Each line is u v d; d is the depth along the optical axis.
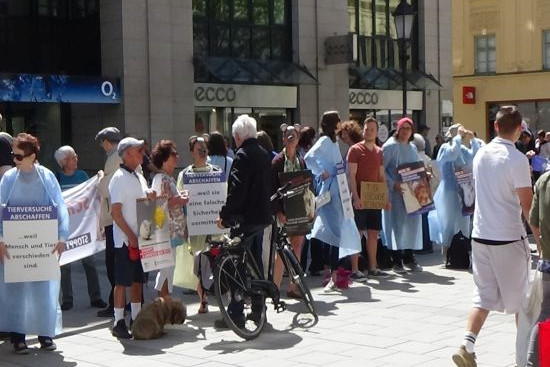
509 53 37.22
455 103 38.94
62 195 8.58
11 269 7.41
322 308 9.39
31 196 7.52
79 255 9.36
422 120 27.97
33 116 20.25
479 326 6.39
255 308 8.20
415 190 11.45
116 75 20.08
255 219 8.27
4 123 19.70
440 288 10.52
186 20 21.11
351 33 24.55
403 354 7.27
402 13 18.81
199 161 9.20
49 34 20.19
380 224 11.37
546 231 5.62
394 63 27.23
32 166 7.57
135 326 8.12
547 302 5.62
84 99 19.23
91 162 20.56
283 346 7.68
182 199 8.72
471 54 38.25
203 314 9.25
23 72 19.77
